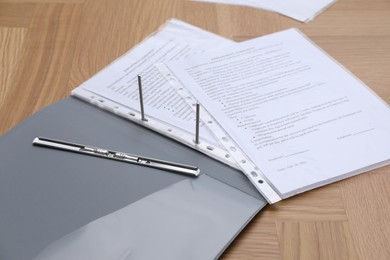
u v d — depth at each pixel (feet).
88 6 2.89
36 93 2.37
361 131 2.17
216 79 2.44
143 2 2.92
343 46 2.63
